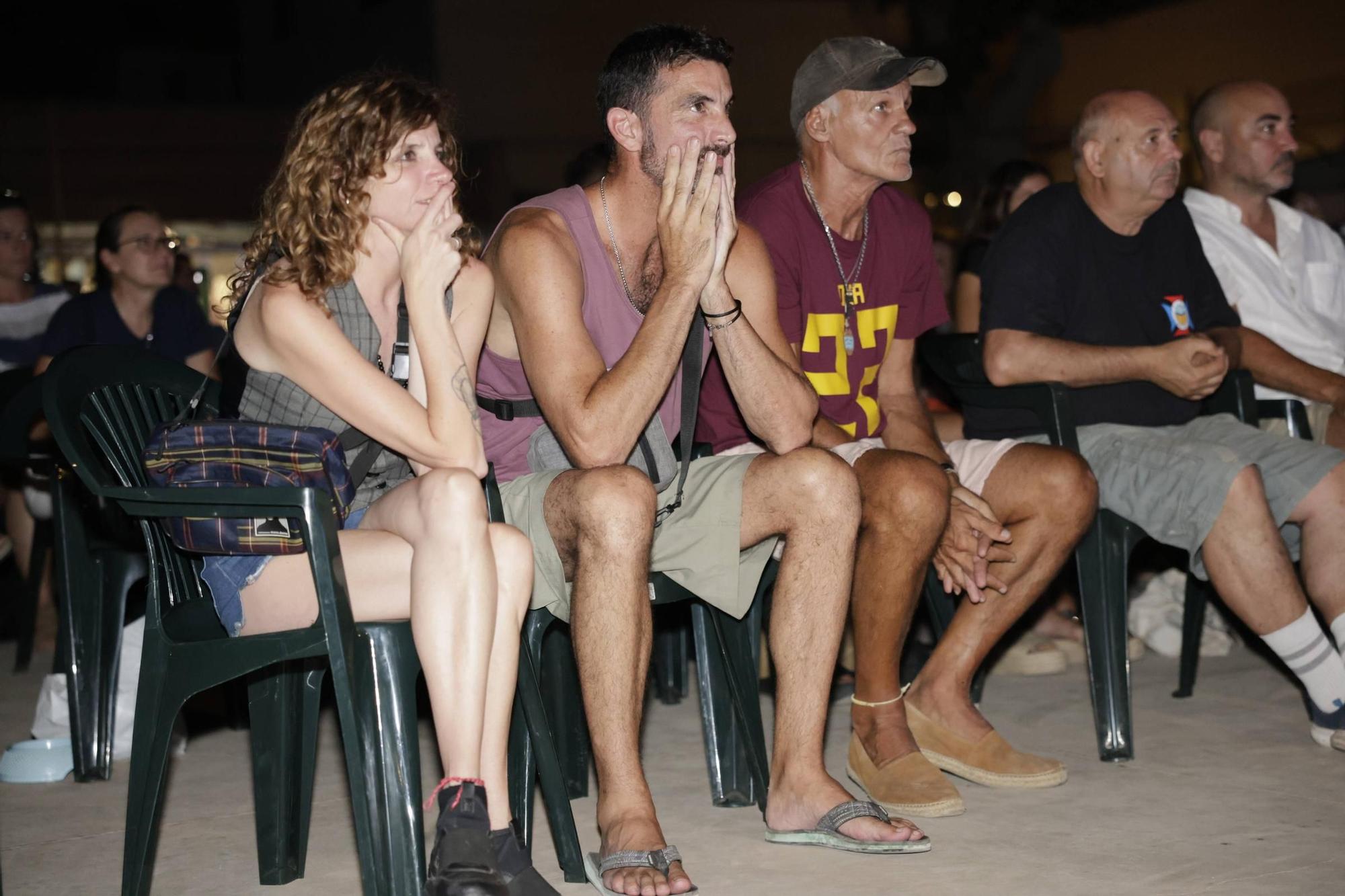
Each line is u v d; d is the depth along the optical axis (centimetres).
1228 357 383
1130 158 357
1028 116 1248
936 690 309
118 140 1328
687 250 258
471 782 216
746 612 286
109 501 339
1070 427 339
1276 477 336
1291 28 1110
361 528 238
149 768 231
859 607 289
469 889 210
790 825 261
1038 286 356
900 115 319
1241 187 435
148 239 481
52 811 302
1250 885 231
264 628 233
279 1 1664
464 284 256
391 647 220
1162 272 376
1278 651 323
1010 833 265
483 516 221
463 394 240
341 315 242
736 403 279
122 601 335
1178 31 1180
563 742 302
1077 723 352
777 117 1302
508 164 1271
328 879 249
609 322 275
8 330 539
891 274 338
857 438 332
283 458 227
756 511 264
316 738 255
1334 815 270
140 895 231
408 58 1339
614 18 1293
